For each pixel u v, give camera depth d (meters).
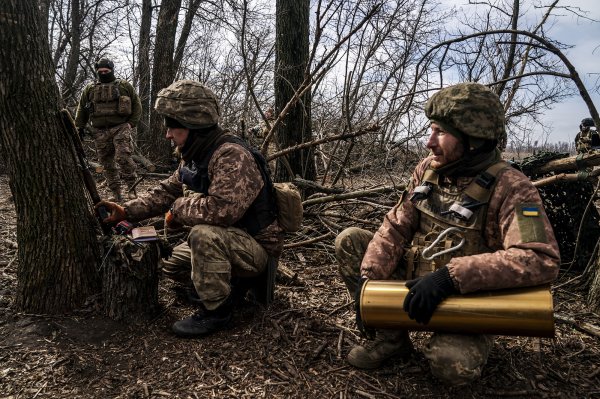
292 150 4.41
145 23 12.65
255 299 3.04
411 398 2.23
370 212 4.88
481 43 5.24
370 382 2.34
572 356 2.57
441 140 2.08
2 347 2.57
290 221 2.85
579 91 2.90
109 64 5.83
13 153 2.75
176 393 2.26
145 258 2.79
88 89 5.86
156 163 10.24
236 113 8.69
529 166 3.77
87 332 2.71
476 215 2.09
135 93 5.96
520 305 1.88
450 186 2.18
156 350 2.59
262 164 2.77
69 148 2.90
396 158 5.39
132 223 3.06
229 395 2.25
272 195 2.84
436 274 1.98
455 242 2.14
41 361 2.47
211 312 2.71
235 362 2.49
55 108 2.84
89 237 2.99
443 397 2.23
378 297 2.09
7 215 5.21
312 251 4.27
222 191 2.59
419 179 2.34
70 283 2.88
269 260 2.87
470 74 5.32
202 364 2.46
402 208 2.36
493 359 2.50
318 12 4.21
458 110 2.01
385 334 2.41
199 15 11.01
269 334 2.72
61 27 12.73
